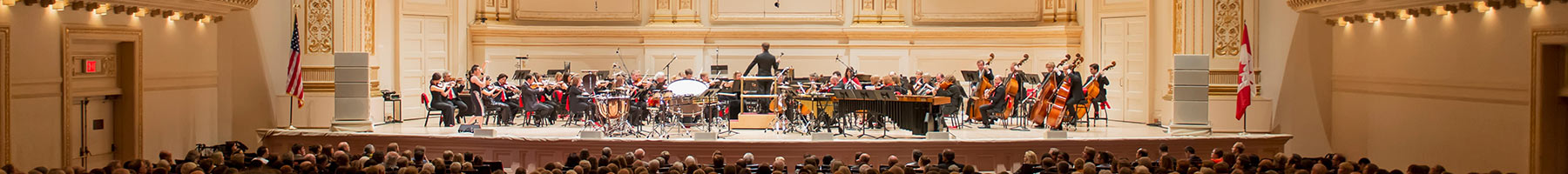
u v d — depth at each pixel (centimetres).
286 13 1748
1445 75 1442
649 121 1792
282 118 1744
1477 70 1387
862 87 1836
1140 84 1973
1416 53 1495
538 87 1828
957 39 2172
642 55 2184
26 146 1423
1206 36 1728
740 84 1791
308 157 1231
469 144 1633
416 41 2047
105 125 1580
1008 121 1884
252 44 1742
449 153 1288
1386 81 1568
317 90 1741
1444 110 1448
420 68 2056
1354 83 1656
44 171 1111
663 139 1561
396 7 2006
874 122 1725
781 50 2191
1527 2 1281
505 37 2150
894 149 1556
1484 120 1382
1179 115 1647
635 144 1566
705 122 1802
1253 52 1706
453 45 2097
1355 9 1578
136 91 1570
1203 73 1638
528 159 1616
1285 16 1708
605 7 2188
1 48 1370
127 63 1571
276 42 1745
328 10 1747
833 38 2188
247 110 1745
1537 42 1277
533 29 2156
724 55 2189
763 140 1554
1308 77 1712
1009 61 2169
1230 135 1673
